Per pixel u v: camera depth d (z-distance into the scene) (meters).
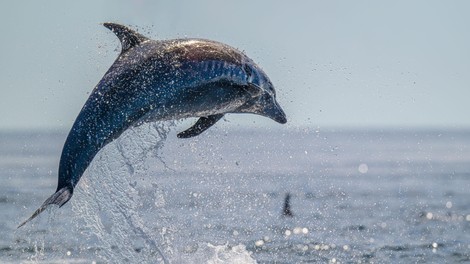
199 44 35.44
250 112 37.72
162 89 34.41
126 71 34.34
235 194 119.50
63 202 32.34
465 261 55.66
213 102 35.62
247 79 35.94
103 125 33.69
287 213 89.38
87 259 53.75
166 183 125.44
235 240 64.06
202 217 80.69
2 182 140.75
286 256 56.31
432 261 55.50
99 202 39.28
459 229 75.12
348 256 56.94
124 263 42.66
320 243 63.47
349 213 92.06
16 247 58.75
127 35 35.22
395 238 67.56
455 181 168.75
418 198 119.50
